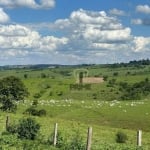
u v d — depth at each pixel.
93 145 33.53
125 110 174.25
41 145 32.81
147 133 81.94
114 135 64.94
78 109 180.50
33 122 38.84
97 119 156.38
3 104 132.75
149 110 172.62
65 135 49.00
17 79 136.00
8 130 40.56
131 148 32.16
